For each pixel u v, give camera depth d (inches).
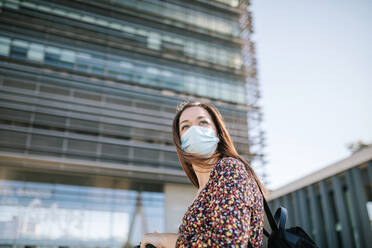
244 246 37.1
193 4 1148.5
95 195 810.2
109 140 858.8
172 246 46.4
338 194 254.5
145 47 1002.1
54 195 772.0
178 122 59.7
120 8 1010.1
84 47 924.6
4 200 727.1
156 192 872.3
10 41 849.5
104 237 772.6
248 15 1180.5
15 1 892.0
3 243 686.5
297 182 305.0
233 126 966.4
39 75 843.4
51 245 717.9
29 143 779.4
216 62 1091.9
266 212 47.6
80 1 960.9
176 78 1009.5
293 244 44.2
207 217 42.3
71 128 831.7
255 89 1068.5
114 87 914.7
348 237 240.7
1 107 784.3
